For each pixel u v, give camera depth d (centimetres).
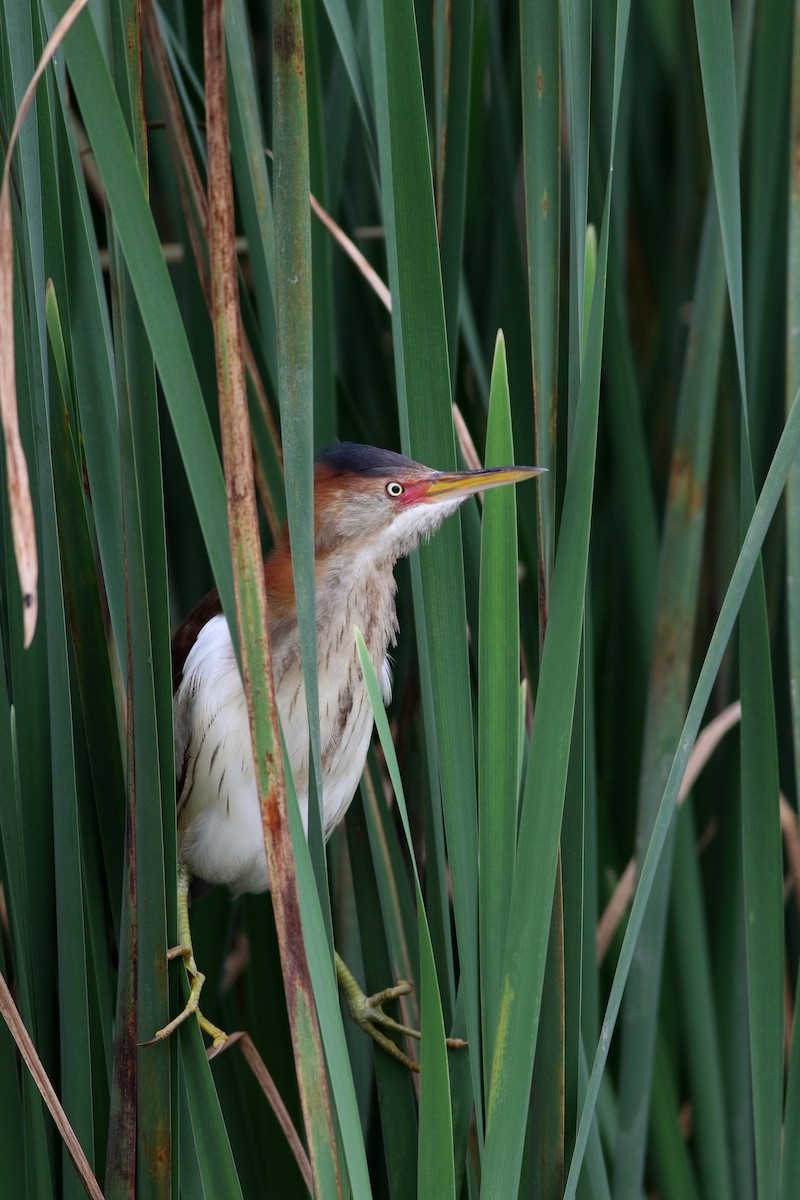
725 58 246
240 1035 338
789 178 303
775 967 284
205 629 371
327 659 356
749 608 275
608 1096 388
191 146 347
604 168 376
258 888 386
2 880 318
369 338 418
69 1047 265
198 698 361
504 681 233
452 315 310
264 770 208
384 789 364
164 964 246
